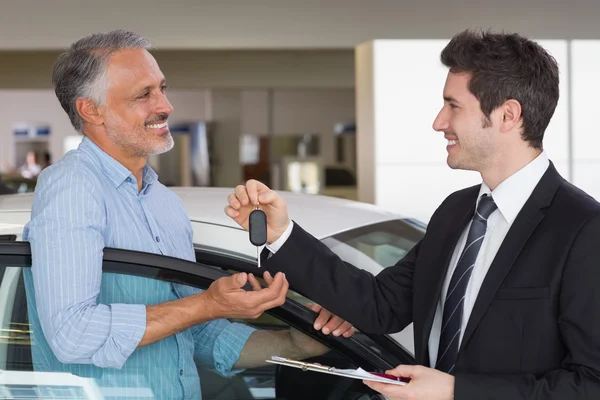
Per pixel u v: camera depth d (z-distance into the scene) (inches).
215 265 94.4
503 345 63.6
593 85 296.4
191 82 536.7
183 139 668.7
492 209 67.9
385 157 295.7
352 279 76.6
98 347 68.1
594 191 298.5
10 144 697.0
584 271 60.7
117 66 75.8
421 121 295.4
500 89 64.7
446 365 67.7
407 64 294.5
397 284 77.2
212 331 78.4
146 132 76.9
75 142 700.0
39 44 332.2
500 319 63.7
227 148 671.8
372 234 111.7
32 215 73.0
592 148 297.9
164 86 79.6
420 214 297.3
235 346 77.7
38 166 689.6
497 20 329.4
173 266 75.1
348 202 125.3
